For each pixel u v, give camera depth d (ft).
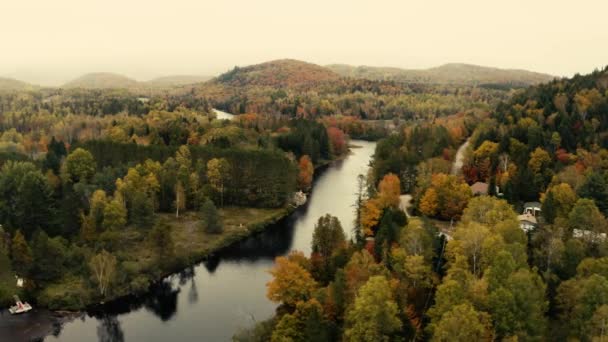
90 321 315.17
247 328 291.79
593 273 245.65
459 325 199.11
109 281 339.98
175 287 361.10
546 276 264.31
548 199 356.79
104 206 424.87
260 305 334.44
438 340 202.39
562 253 278.46
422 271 270.05
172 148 575.38
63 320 312.71
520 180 433.48
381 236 318.45
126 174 525.34
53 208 419.95
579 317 221.25
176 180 510.17
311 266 313.53
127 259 376.89
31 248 349.00
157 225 393.50
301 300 270.87
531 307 219.82
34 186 404.16
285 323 246.88
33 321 308.81
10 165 493.77
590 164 442.91
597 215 315.78
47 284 343.05
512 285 224.33
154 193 493.36
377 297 222.28
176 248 409.08
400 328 225.35
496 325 216.13
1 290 326.65
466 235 279.49
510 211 332.19
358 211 436.35
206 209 455.22
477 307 223.92
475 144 586.45
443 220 435.94
